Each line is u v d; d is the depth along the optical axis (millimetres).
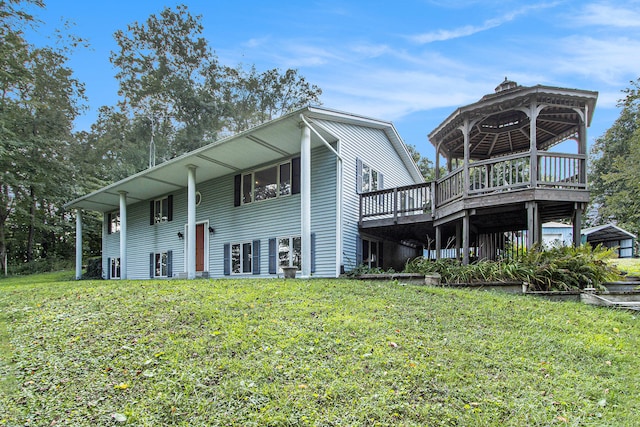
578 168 9047
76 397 3449
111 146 29500
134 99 30453
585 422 3064
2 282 17547
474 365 4023
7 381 3785
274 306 6082
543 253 8406
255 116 33375
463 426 2961
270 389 3455
